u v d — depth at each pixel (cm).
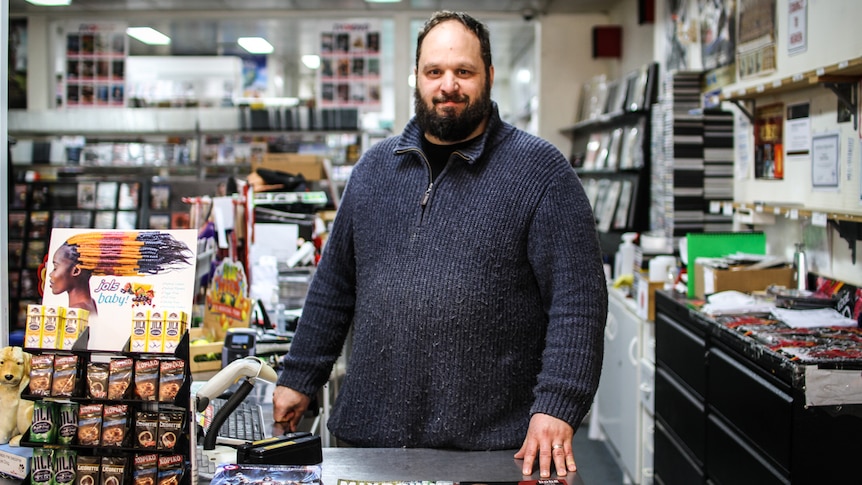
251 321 270
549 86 743
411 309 171
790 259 339
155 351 139
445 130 173
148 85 916
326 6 748
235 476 145
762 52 351
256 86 1170
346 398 182
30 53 781
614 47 702
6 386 152
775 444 221
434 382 170
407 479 150
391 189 182
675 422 319
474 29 177
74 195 516
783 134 339
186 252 147
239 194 314
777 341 235
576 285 167
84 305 145
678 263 370
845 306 277
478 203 173
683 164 414
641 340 378
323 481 148
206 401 150
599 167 615
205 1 727
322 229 435
